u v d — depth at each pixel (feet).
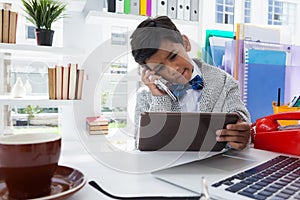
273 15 6.72
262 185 1.35
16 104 3.35
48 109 4.32
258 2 6.54
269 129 2.36
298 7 6.90
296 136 2.15
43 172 1.22
